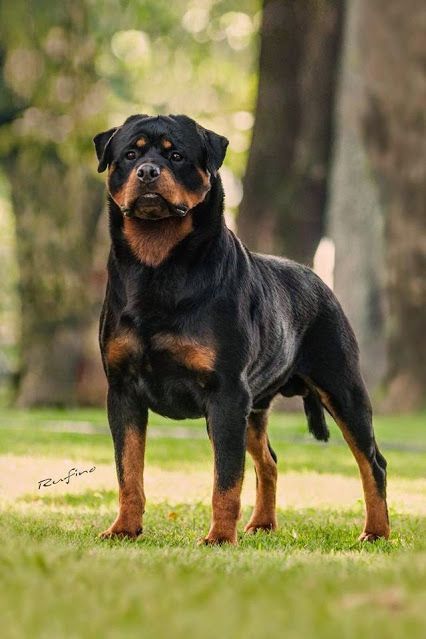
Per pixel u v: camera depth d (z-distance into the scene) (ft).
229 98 133.69
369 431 32.68
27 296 100.37
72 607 18.76
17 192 101.19
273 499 33.50
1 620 17.97
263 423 33.27
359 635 16.66
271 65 97.35
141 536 29.60
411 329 89.61
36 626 17.48
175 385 28.96
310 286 32.65
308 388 33.22
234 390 28.63
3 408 99.55
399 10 88.79
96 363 99.81
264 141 97.60
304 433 68.39
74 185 99.91
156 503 38.22
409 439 64.90
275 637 16.58
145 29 116.88
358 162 91.81
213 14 120.37
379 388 90.74
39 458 50.21
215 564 23.77
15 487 40.88
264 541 29.99
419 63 89.20
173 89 133.90
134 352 28.81
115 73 132.46
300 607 18.60
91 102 97.60
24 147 98.84
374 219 92.63
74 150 97.76
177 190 28.30
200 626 17.25
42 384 99.04
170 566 23.15
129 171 28.96
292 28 96.94
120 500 29.63
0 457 50.29
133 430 29.58
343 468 50.72
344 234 94.02
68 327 99.40
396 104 89.76
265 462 33.37
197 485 43.52
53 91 96.58
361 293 94.48
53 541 27.07
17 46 95.91
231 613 18.15
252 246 97.81
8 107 98.84
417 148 89.92
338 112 92.89
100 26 111.75
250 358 29.19
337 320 33.01
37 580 21.07
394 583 21.02
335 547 29.32
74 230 100.12
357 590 20.38
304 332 32.30
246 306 29.27
